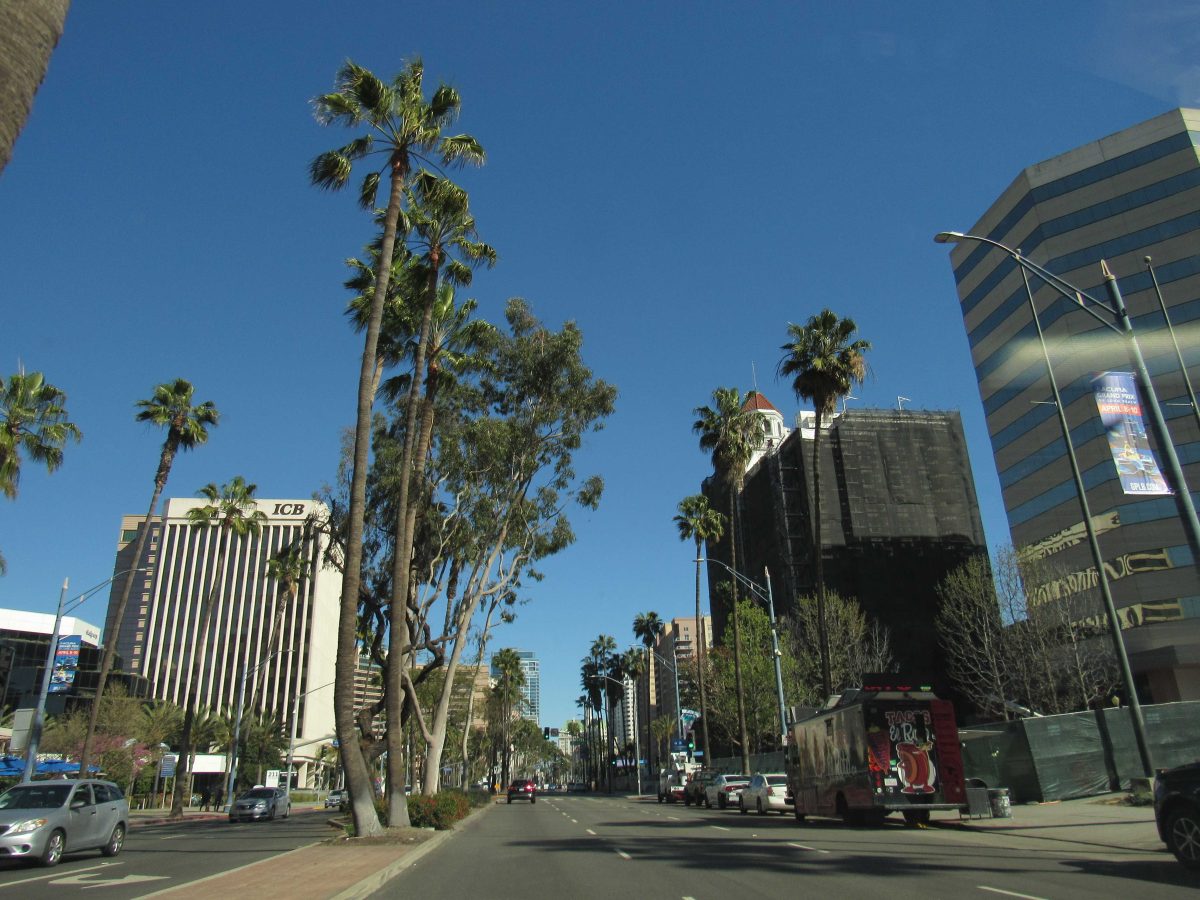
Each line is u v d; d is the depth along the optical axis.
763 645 56.94
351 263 29.27
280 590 59.81
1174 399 50.16
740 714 47.94
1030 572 44.72
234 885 12.06
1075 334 55.25
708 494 102.06
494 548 32.50
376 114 22.69
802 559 78.56
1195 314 51.09
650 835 22.84
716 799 40.59
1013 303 61.34
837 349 37.34
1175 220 53.06
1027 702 44.84
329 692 120.31
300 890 11.45
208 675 110.00
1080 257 55.91
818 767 25.78
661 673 154.50
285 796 46.38
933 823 23.28
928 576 76.69
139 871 16.06
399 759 22.75
